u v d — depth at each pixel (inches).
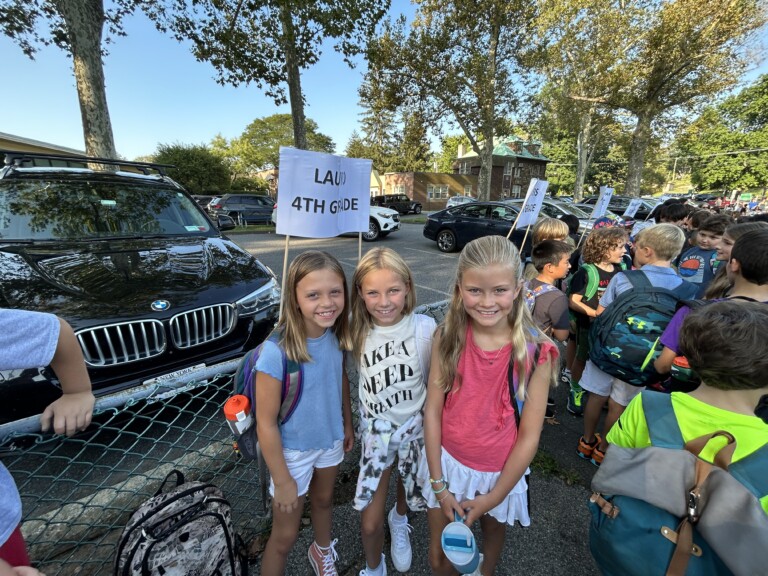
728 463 35.0
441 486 50.1
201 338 90.1
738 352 35.6
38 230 106.1
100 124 279.6
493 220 342.3
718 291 75.0
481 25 618.8
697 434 38.6
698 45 527.8
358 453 85.0
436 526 54.2
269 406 46.7
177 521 45.4
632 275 80.4
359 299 53.6
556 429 98.5
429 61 652.7
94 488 70.9
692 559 35.2
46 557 57.9
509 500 51.8
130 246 109.7
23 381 66.9
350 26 389.7
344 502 72.4
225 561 48.8
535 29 624.7
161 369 83.9
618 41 580.1
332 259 49.4
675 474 36.9
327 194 68.1
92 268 92.6
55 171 125.4
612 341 71.7
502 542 54.9
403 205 1053.2
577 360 101.5
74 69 269.7
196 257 111.1
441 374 51.6
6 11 299.6
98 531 62.3
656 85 613.6
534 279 92.0
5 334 31.8
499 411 49.1
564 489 77.1
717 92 597.3
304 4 360.2
